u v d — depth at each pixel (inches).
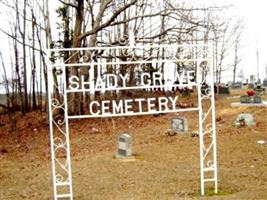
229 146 708.0
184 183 491.5
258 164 574.9
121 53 842.8
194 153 692.1
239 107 1130.0
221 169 557.6
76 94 1198.9
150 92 1018.1
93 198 445.4
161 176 539.8
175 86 419.5
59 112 1189.7
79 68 856.9
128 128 1038.4
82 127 1087.0
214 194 426.3
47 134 1047.0
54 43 1282.0
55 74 866.8
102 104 411.8
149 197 433.1
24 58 1676.9
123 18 1565.0
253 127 841.5
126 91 1034.1
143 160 657.6
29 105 1704.0
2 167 679.7
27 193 489.4
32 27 1707.7
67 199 449.4
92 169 609.9
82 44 1270.9
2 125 1291.8
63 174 589.6
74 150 811.4
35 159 747.4
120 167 613.0
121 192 466.3
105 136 957.8
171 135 873.5
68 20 1353.3
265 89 1935.3
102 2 1155.9
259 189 440.5
